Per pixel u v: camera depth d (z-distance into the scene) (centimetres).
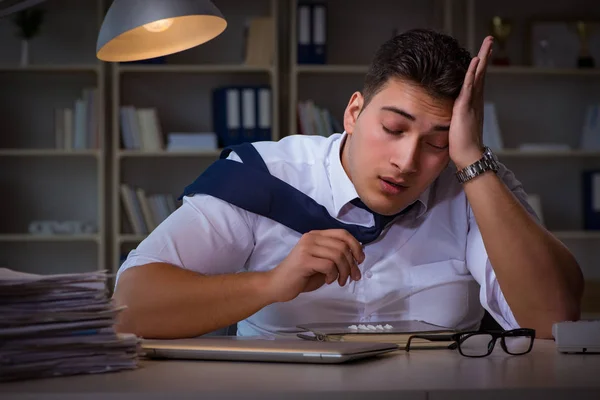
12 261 442
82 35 439
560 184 455
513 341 125
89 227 423
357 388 79
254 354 100
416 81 130
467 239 163
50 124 441
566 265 141
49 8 437
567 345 111
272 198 153
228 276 125
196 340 114
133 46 170
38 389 79
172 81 442
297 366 97
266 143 165
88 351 90
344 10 448
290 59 430
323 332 121
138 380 85
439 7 440
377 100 134
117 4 163
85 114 417
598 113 438
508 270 138
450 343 118
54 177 442
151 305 123
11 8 142
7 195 440
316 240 120
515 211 138
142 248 139
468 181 138
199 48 441
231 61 441
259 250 157
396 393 78
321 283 122
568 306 139
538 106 452
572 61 435
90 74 438
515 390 79
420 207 159
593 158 456
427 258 161
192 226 146
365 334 120
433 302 159
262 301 121
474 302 164
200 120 443
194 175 444
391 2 448
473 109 136
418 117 131
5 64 416
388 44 136
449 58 132
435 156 137
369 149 136
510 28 433
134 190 415
